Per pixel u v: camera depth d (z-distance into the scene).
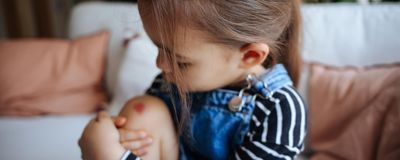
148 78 1.59
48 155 1.43
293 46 0.97
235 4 0.83
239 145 0.92
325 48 1.45
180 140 1.01
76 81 1.81
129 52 1.64
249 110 0.91
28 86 1.77
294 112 0.89
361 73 1.35
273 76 0.92
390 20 1.38
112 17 1.87
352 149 1.26
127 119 0.98
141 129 0.97
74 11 1.99
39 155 1.43
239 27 0.84
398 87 1.24
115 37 1.84
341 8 1.47
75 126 1.63
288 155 0.89
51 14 3.04
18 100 1.75
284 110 0.89
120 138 0.95
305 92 1.42
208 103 0.94
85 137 0.94
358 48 1.41
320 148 1.36
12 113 1.74
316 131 1.38
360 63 1.41
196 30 0.82
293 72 1.00
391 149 1.20
